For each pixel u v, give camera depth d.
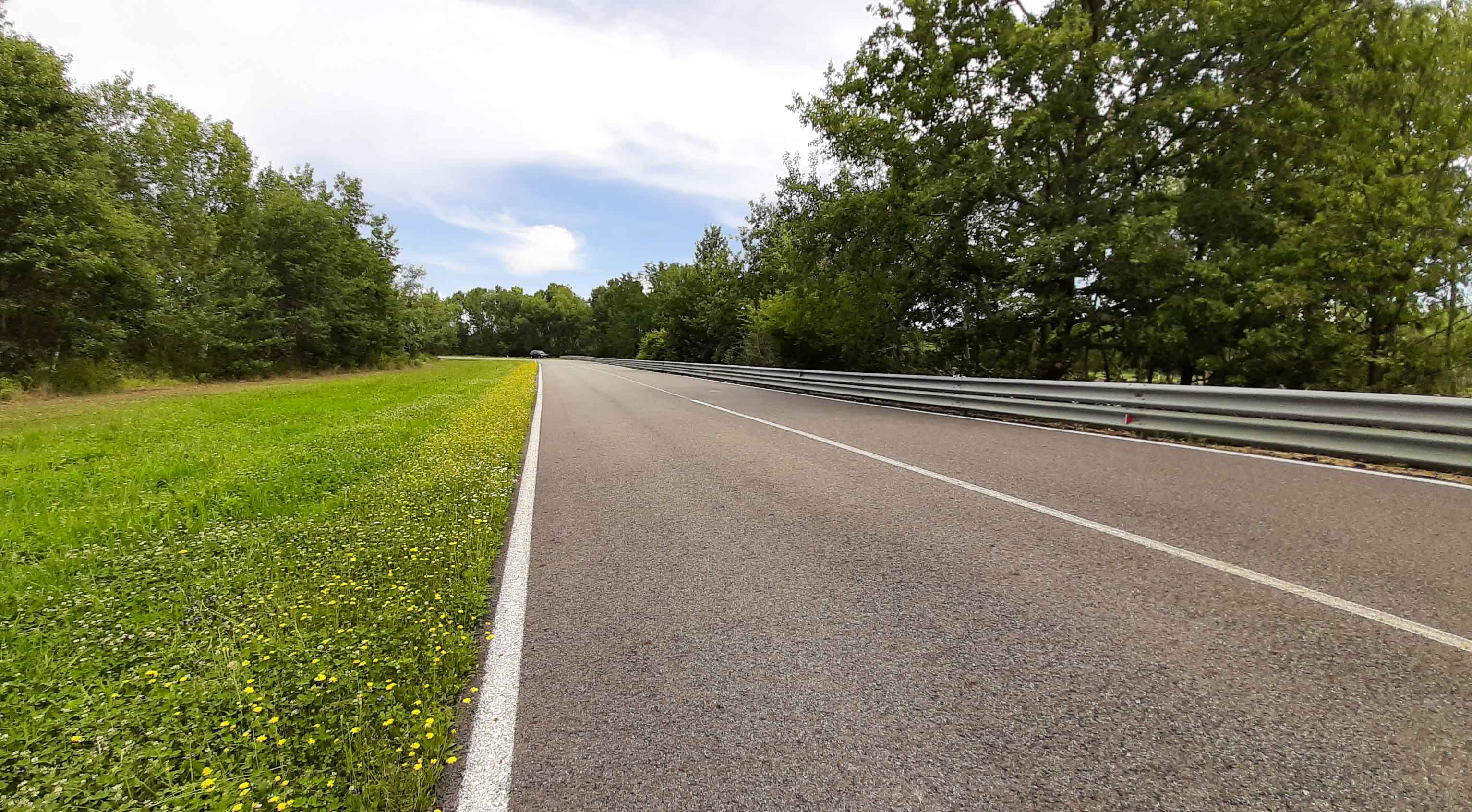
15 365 18.00
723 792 1.94
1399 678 2.40
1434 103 11.73
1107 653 2.68
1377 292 12.21
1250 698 2.32
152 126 28.55
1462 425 5.57
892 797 1.89
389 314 44.59
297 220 32.34
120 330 20.08
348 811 1.91
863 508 5.14
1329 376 13.59
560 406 16.69
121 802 1.93
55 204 18.22
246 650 2.86
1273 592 3.23
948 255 18.16
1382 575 3.41
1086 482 5.76
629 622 3.18
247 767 2.06
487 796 1.96
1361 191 12.02
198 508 5.62
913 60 17.08
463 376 35.84
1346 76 12.73
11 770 2.06
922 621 3.05
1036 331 19.58
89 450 8.90
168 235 28.25
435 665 2.66
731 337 51.00
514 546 4.53
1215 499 5.06
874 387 15.57
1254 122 13.85
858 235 19.27
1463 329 12.02
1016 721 2.24
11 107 17.92
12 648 3.01
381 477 6.80
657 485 6.39
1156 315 14.86
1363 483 5.50
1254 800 1.83
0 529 4.99
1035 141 15.85
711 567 3.93
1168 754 2.04
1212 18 13.94
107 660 2.85
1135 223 13.58
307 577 3.81
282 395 19.39
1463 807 1.77
